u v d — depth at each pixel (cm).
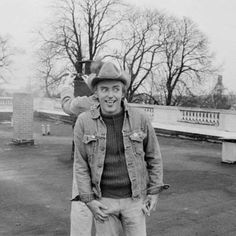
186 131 2022
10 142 1794
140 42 4506
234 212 737
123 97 308
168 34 4597
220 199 834
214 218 698
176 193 882
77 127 304
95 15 4188
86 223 431
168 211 738
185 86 4603
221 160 1355
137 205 307
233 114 1962
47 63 4241
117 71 292
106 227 308
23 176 1095
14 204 794
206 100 4594
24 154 1502
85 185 304
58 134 2255
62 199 838
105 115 298
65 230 636
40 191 912
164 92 4603
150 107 2455
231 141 1275
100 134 296
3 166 1259
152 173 313
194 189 923
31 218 700
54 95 4153
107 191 304
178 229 637
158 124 2319
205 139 1916
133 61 4484
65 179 1051
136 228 308
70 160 1361
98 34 4234
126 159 297
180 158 1409
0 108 3762
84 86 529
